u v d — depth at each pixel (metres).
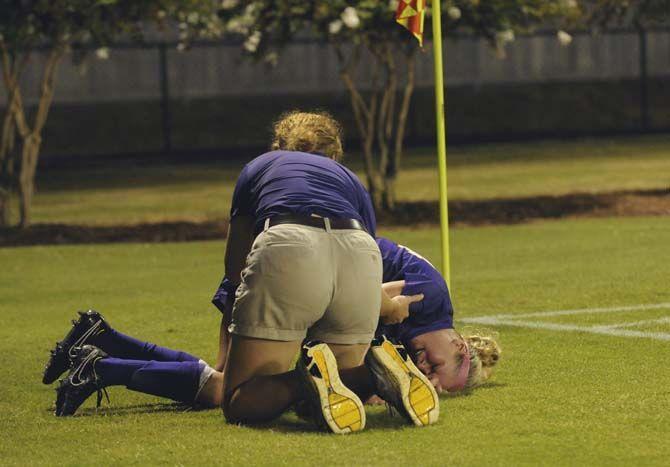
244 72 91.75
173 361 19.69
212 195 61.59
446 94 94.69
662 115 97.81
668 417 17.58
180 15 49.84
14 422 18.55
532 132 90.38
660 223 46.09
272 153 18.41
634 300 29.34
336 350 17.66
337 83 93.06
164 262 40.19
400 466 15.38
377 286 17.66
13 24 47.06
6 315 30.53
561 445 16.16
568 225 46.69
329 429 17.03
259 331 17.25
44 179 71.88
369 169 51.66
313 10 48.72
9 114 48.94
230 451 16.30
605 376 20.62
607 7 59.34
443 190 24.38
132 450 16.58
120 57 88.19
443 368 19.23
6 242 45.97
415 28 24.17
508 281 33.22
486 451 15.95
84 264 40.22
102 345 19.69
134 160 81.56
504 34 47.44
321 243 17.31
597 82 98.94
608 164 70.50
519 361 22.09
